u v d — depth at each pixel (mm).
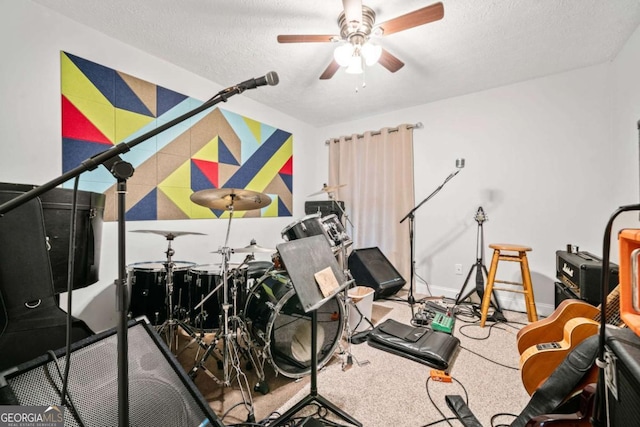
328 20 1834
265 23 1868
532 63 2359
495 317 2500
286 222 3564
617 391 709
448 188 3113
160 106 2303
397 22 1542
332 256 1496
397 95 2992
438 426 1304
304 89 2834
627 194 2076
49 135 1761
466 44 2074
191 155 2531
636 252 685
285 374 1662
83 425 830
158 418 939
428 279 3252
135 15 1795
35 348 1074
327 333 1873
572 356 1121
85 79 1901
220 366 1791
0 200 996
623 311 703
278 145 3438
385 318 2594
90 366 944
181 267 1970
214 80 2652
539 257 2668
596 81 2398
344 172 3766
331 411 1339
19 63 1644
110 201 2033
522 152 2727
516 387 1584
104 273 1998
